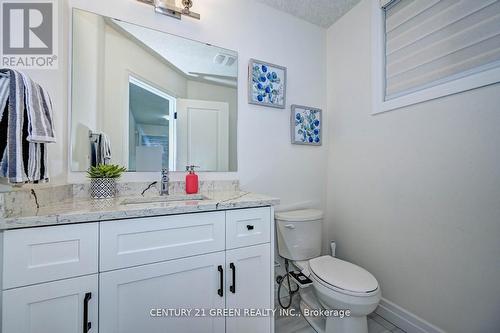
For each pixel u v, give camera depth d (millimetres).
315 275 1187
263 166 1607
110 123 1186
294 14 1726
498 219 927
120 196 1151
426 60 1210
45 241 670
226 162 1483
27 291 647
